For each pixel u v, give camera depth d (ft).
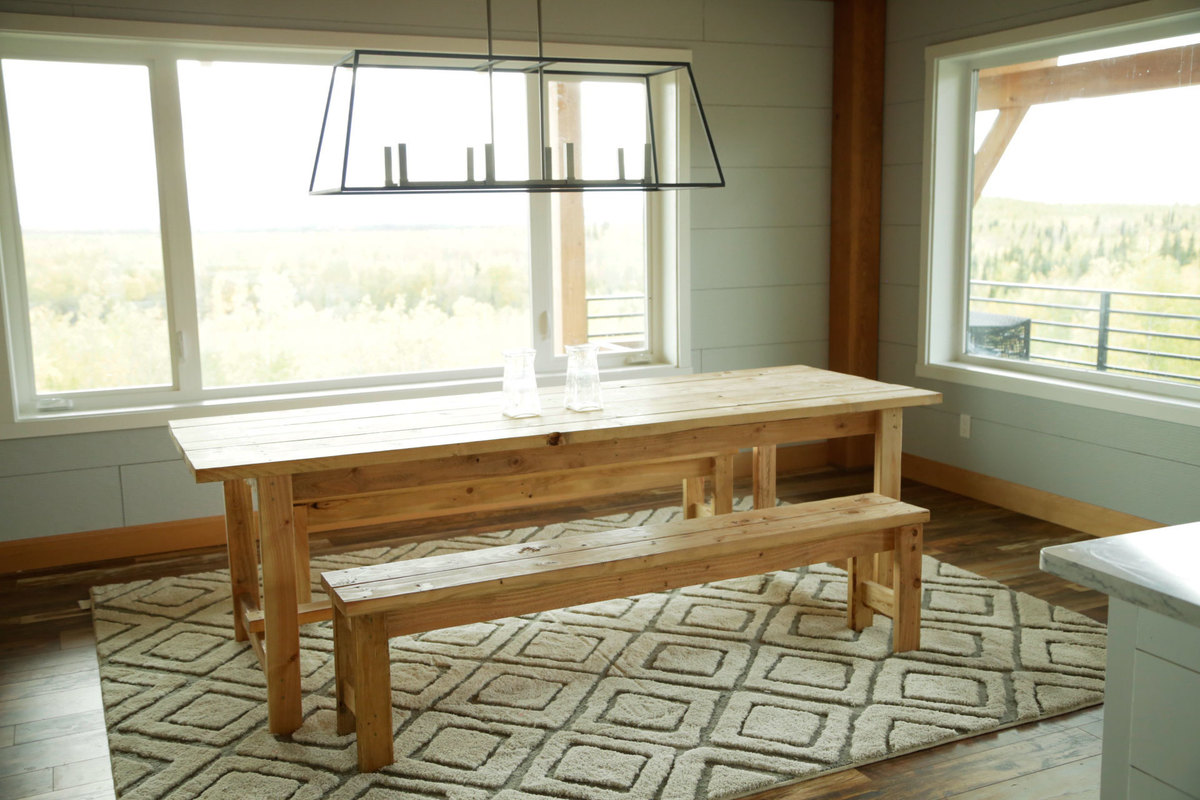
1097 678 10.01
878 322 18.43
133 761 8.80
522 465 10.18
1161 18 12.96
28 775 8.70
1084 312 14.83
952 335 17.30
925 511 10.56
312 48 14.51
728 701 9.66
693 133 17.02
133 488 14.34
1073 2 14.07
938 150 16.67
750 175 17.67
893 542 10.62
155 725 9.43
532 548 9.68
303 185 15.14
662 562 9.46
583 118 16.55
